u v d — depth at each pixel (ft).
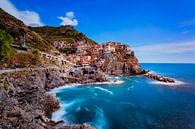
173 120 131.54
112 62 461.78
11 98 107.65
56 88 251.80
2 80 115.85
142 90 257.96
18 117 87.66
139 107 165.48
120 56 499.92
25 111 100.27
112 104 173.17
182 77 444.14
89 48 576.61
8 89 113.39
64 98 191.01
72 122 119.14
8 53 179.83
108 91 241.35
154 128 116.26
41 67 242.78
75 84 288.10
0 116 84.69
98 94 218.79
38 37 446.60
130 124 123.44
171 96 218.79
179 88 279.08
